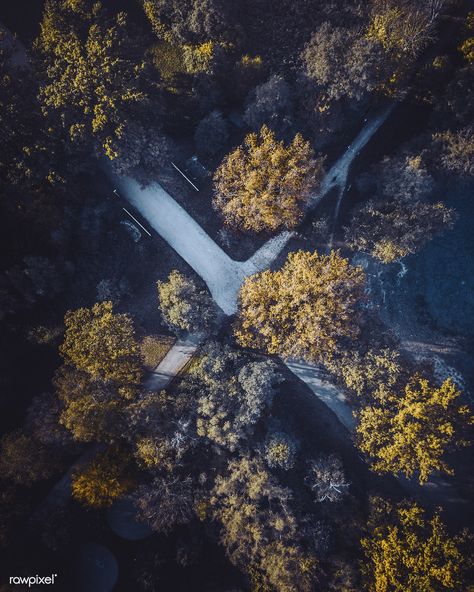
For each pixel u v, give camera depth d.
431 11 48.53
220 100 52.75
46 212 48.09
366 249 52.62
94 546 51.00
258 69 49.47
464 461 53.53
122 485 47.28
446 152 49.53
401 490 53.44
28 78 47.00
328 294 44.88
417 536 45.53
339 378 49.66
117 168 49.50
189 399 48.44
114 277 52.69
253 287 47.34
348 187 54.34
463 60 51.94
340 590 46.25
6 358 51.56
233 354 49.84
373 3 48.53
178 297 48.62
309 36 50.22
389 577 43.94
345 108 51.22
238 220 51.06
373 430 46.72
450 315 55.72
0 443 49.16
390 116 54.09
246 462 47.16
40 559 49.47
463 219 55.84
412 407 44.56
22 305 50.41
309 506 49.72
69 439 46.41
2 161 46.31
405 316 55.41
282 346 47.25
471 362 55.12
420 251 56.47
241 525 46.16
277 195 47.25
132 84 46.88
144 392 49.03
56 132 46.84
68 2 47.09
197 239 53.97
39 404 47.91
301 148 46.12
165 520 46.41
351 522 48.91
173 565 50.88
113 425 46.09
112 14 52.06
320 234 53.94
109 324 47.50
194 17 47.22
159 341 52.59
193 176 54.12
